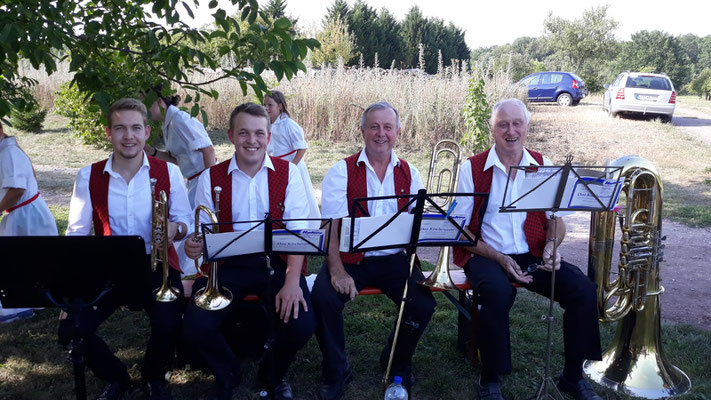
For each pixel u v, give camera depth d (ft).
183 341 9.08
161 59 10.70
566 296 9.93
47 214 12.51
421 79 40.52
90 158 37.17
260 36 10.25
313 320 9.56
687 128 48.80
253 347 10.84
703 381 10.51
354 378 10.67
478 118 34.06
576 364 9.80
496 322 9.54
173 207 9.98
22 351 11.42
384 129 10.32
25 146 40.19
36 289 7.77
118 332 12.37
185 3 10.47
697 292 15.71
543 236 10.78
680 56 199.82
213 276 9.14
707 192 28.45
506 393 10.23
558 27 126.72
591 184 8.86
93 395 9.87
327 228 8.64
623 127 45.78
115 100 10.82
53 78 55.21
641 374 10.17
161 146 36.55
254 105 9.91
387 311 13.64
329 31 87.86
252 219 10.09
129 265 7.70
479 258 10.59
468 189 10.88
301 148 17.63
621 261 9.98
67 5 9.77
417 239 9.04
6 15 8.98
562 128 45.42
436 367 11.09
